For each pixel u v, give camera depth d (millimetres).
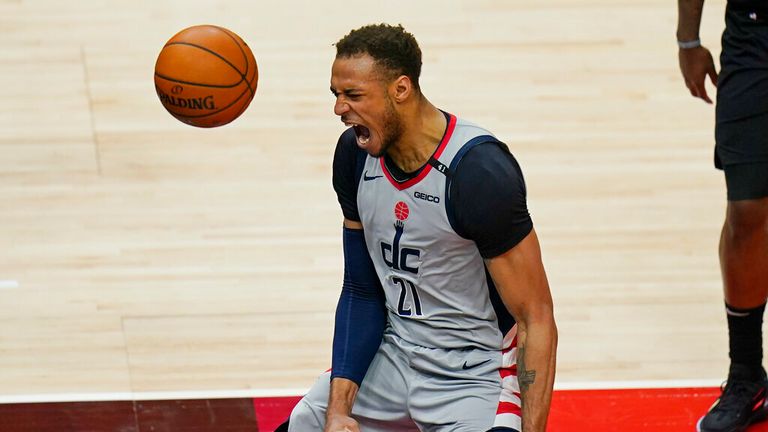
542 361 7762
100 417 11125
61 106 18812
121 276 13859
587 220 14852
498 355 8492
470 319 8383
